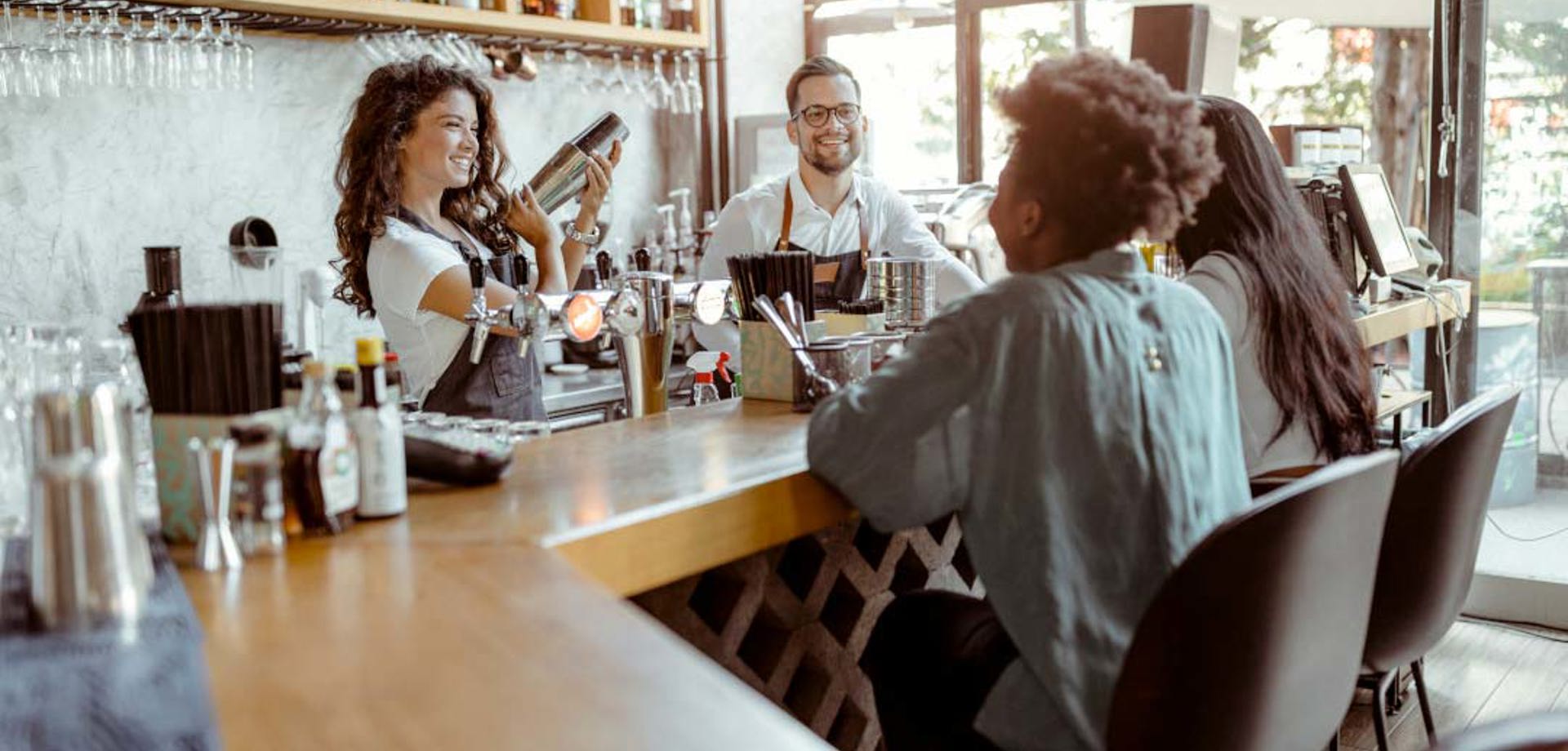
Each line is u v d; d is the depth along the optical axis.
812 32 5.94
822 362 2.41
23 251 3.66
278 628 1.30
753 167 5.37
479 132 3.08
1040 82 1.81
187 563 1.53
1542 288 4.17
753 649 2.19
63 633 1.29
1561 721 1.17
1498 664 3.77
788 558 2.22
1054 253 1.83
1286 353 2.29
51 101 3.68
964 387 1.72
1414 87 6.48
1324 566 1.68
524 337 2.36
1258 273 2.29
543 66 4.93
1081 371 1.70
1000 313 1.72
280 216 4.22
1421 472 2.18
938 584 2.48
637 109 5.32
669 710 1.07
